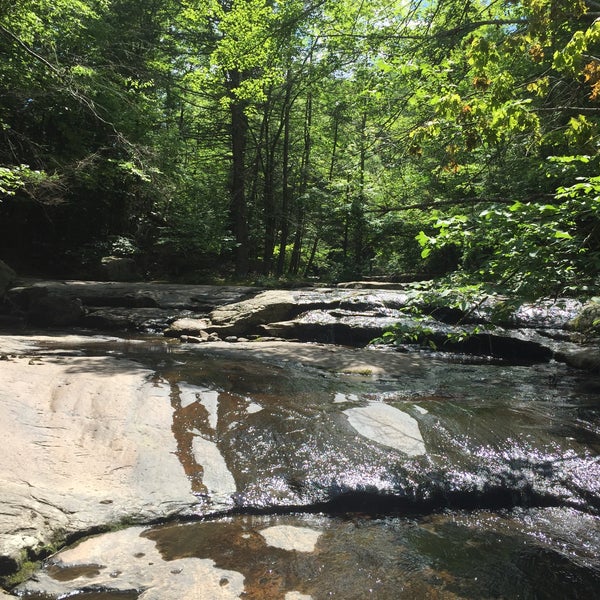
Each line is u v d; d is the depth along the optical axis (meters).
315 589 2.64
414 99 6.83
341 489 3.62
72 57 15.34
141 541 3.00
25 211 17.22
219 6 16.86
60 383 5.22
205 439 4.18
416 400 5.52
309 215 23.72
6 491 3.13
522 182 8.32
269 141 26.08
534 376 7.11
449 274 5.73
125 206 19.19
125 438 4.07
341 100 13.65
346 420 4.64
